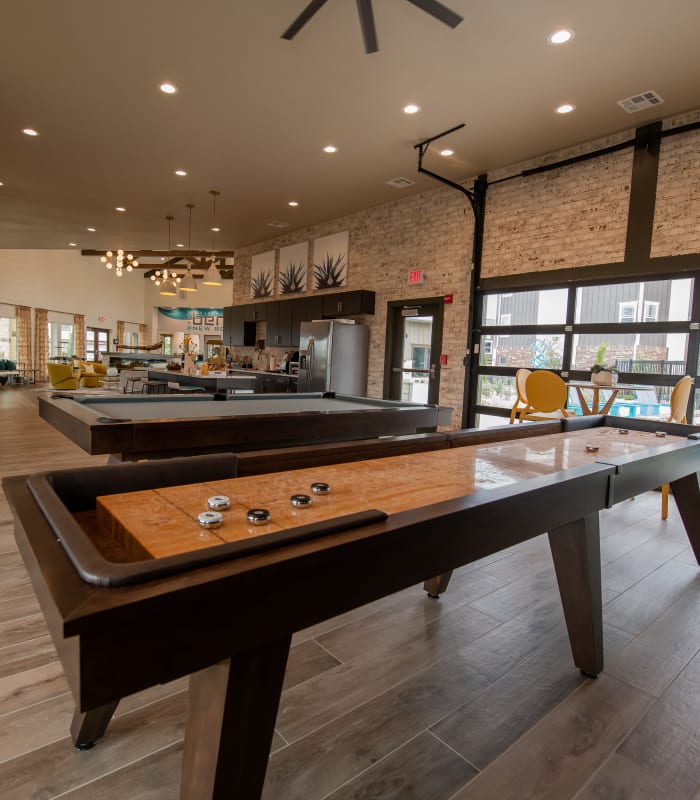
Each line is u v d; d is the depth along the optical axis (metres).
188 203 7.85
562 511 1.40
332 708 1.53
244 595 0.71
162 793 1.20
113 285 19.77
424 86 4.30
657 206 4.79
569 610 1.74
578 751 1.39
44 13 3.51
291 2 3.33
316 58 3.95
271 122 5.05
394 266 7.48
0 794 1.18
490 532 1.14
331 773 1.28
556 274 5.58
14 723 1.42
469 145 5.44
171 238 10.61
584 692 1.65
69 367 10.29
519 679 1.71
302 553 0.77
